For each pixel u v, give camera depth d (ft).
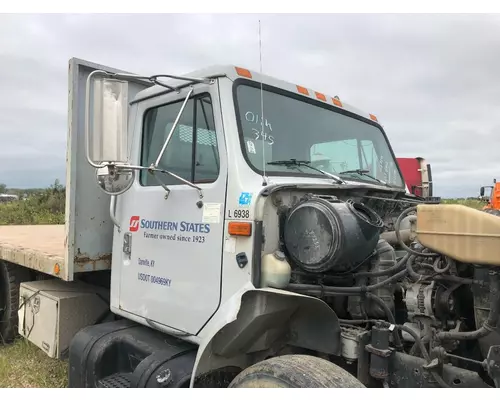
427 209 7.79
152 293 10.73
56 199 59.26
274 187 8.80
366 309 9.28
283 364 7.31
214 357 8.34
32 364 15.87
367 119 13.52
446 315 8.14
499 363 6.95
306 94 11.42
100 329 11.62
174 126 9.55
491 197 29.07
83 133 12.51
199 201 9.68
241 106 9.70
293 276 9.09
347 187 10.04
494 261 6.95
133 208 11.57
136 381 9.32
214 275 9.23
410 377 7.70
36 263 14.44
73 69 12.08
